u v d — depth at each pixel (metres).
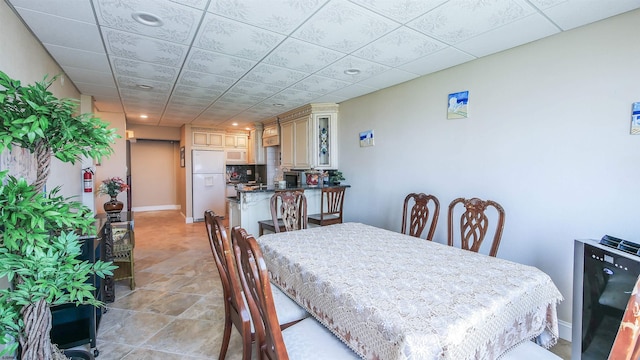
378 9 1.79
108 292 2.68
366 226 2.58
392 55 2.52
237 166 7.46
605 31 1.89
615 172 1.86
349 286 1.29
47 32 2.06
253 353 1.94
